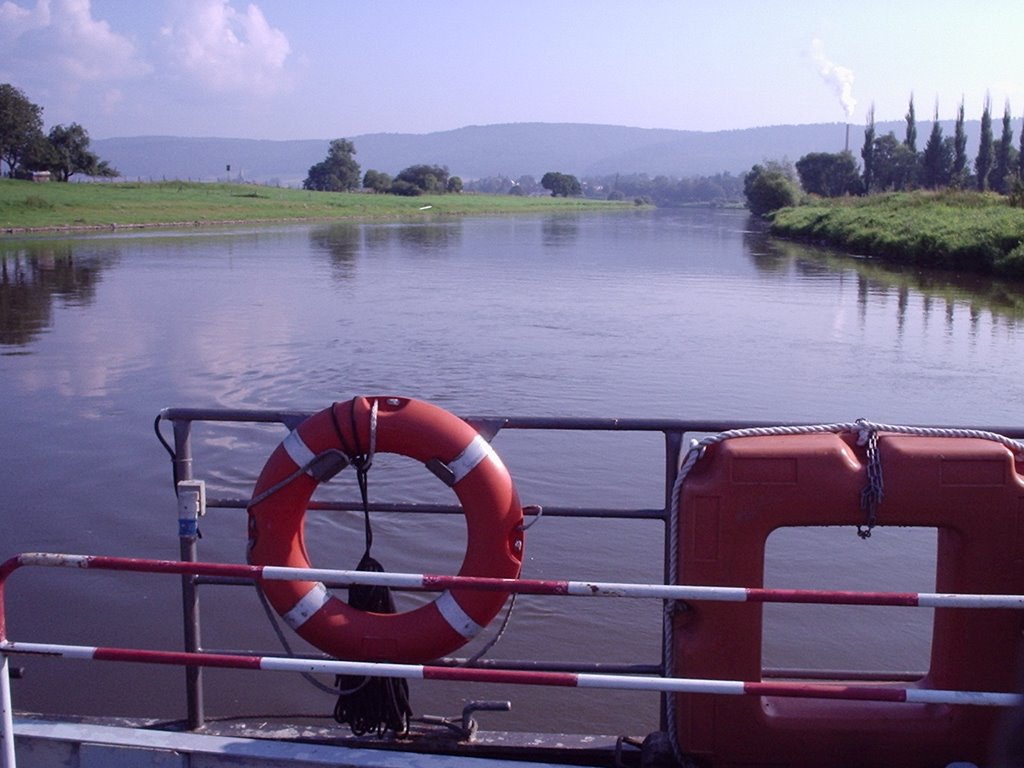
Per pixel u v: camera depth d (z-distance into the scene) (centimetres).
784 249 4612
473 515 349
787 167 12544
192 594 377
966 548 324
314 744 352
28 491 845
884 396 1252
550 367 1429
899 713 337
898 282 2858
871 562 715
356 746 375
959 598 286
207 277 2744
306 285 2580
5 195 5922
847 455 322
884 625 621
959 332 1825
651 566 709
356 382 1305
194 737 335
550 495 854
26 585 671
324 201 8806
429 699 546
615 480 894
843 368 1446
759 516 322
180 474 374
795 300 2375
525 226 6938
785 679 382
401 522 774
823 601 289
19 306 2059
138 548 726
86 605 645
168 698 544
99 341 1616
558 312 2088
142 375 1336
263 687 556
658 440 1025
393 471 896
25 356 1470
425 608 356
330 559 705
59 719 389
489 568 348
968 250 3170
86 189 7381
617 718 528
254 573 306
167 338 1653
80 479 878
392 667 303
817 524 324
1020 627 329
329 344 1609
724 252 4338
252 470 899
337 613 354
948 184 8244
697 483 326
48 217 5162
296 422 365
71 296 2245
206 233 5000
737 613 326
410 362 1454
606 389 1282
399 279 2803
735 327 1880
